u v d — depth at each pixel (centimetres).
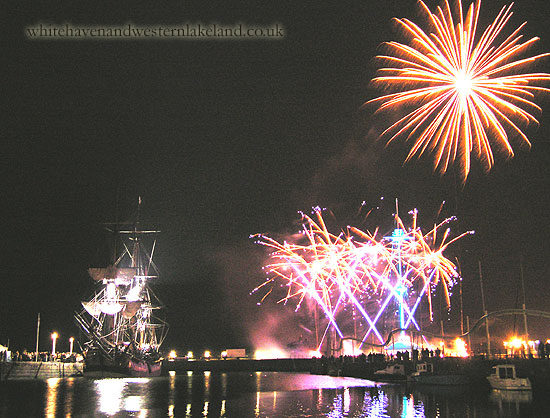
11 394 7038
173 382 9844
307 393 7138
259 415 5112
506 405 5619
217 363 15725
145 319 14638
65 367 11994
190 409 5556
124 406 5794
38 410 5419
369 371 9550
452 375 7625
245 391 7606
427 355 8969
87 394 7119
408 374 8438
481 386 7475
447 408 5453
